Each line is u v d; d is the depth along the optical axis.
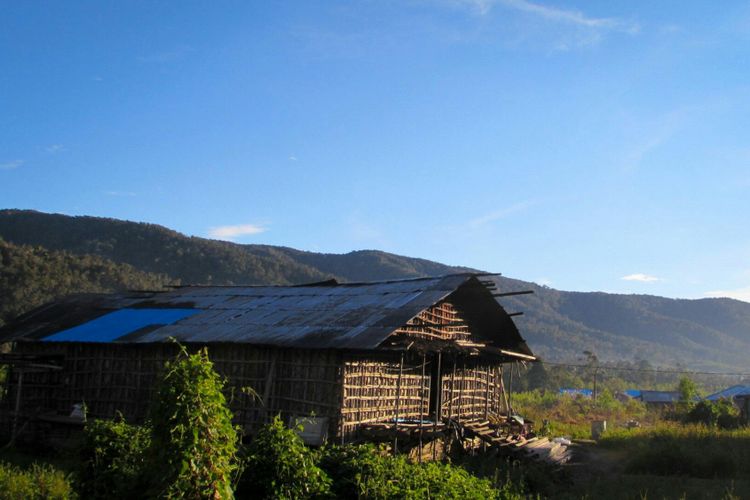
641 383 109.31
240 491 9.27
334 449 11.05
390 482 9.72
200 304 24.95
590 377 97.00
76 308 26.59
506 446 20.95
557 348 177.38
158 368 20.97
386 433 18.05
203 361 8.02
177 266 105.62
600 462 22.88
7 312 50.91
